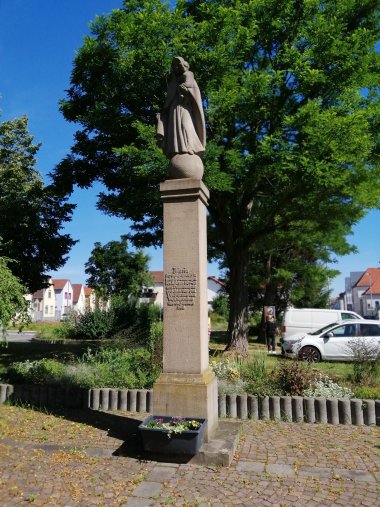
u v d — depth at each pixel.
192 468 5.16
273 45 14.92
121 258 39.44
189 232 6.30
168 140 6.75
